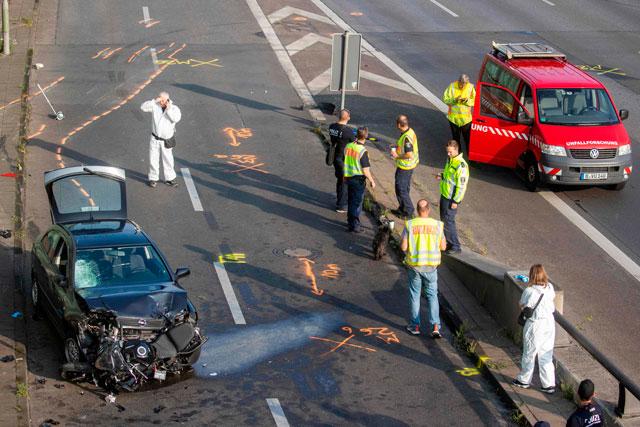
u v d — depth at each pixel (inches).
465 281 1148.5
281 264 1185.4
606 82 1980.8
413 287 1024.2
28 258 1166.3
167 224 1277.1
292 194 1406.3
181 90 1822.1
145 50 2042.3
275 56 2066.9
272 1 2491.4
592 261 1254.9
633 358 1015.0
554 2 2615.7
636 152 1636.3
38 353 958.4
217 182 1430.9
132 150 1535.4
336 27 2309.3
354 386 933.2
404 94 1899.6
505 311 1036.5
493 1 2608.3
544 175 1433.3
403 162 1290.6
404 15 2439.7
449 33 2301.9
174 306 919.7
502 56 1627.7
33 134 1574.8
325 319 1059.9
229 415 868.6
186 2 2422.5
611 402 878.4
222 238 1246.3
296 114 1748.3
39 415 845.2
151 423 845.2
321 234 1279.5
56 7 2320.4
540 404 898.7
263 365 959.0
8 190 1350.9
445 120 1775.3
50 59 1952.5
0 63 1914.4
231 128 1653.5
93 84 1824.6
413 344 1021.2
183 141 1583.4
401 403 908.6
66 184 1090.7
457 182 1163.3
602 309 1127.6
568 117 1461.6
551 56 1605.6
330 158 1317.7
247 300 1090.7
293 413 879.1
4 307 1045.8
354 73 1614.2
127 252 978.1
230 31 2217.0
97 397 882.1
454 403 915.4
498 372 953.5
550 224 1365.7
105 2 2386.8
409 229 1008.2
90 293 918.4
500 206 1419.8
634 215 1406.3
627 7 2581.2
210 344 992.2
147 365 882.8
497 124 1492.4
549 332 904.3
